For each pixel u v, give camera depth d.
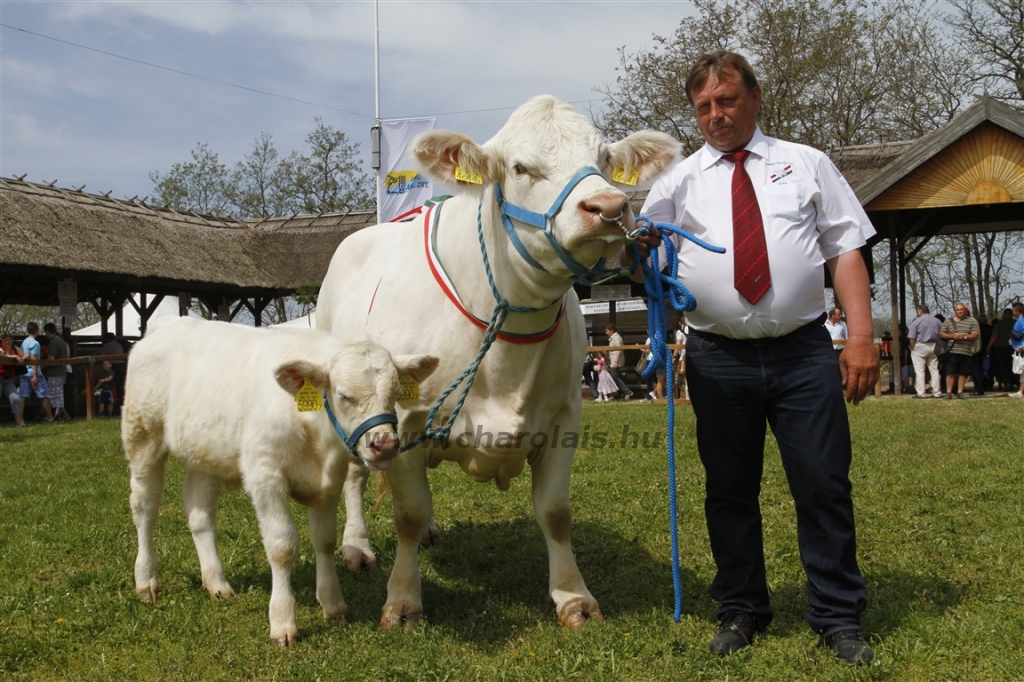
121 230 23.62
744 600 3.91
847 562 3.72
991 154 17.66
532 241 3.71
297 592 4.88
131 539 5.96
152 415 4.84
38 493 7.87
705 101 3.86
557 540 4.39
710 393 3.94
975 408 13.88
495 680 3.56
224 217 29.52
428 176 3.95
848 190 3.87
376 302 4.57
